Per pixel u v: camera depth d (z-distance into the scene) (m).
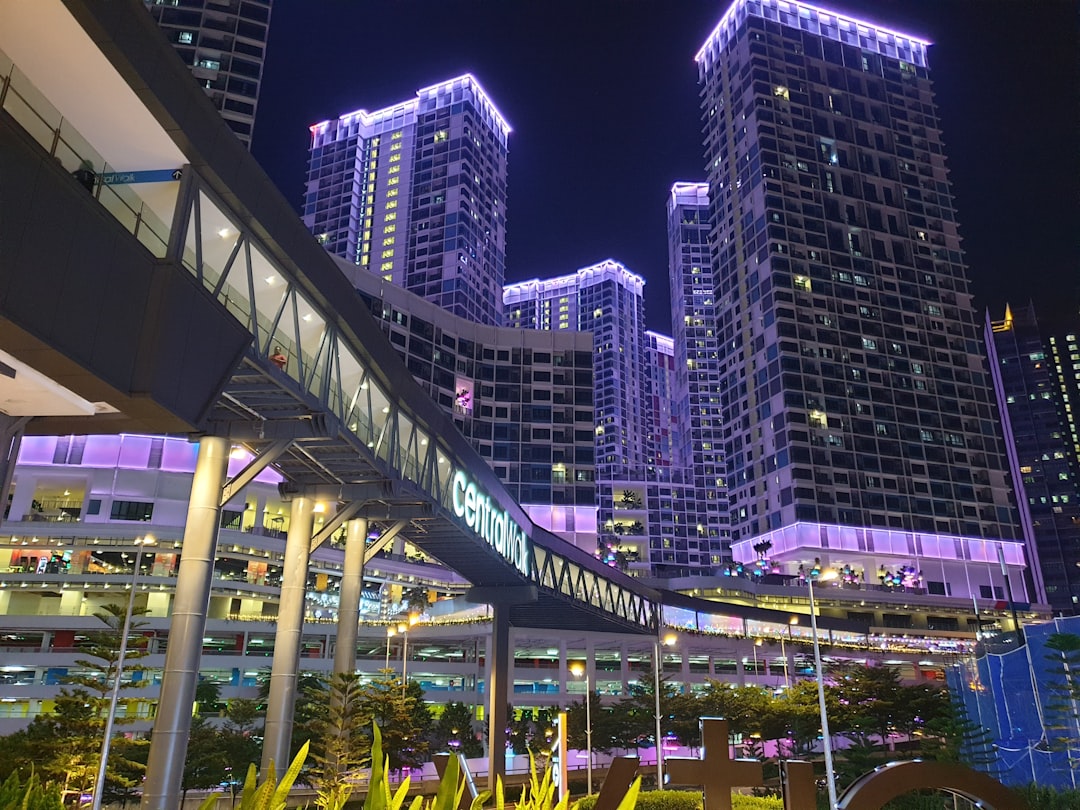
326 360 44.62
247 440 43.56
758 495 167.62
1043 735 40.06
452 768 6.07
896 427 169.50
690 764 23.52
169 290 30.52
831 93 199.00
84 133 32.03
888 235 187.88
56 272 25.91
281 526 115.69
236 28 127.25
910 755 79.62
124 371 29.80
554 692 108.06
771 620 129.75
